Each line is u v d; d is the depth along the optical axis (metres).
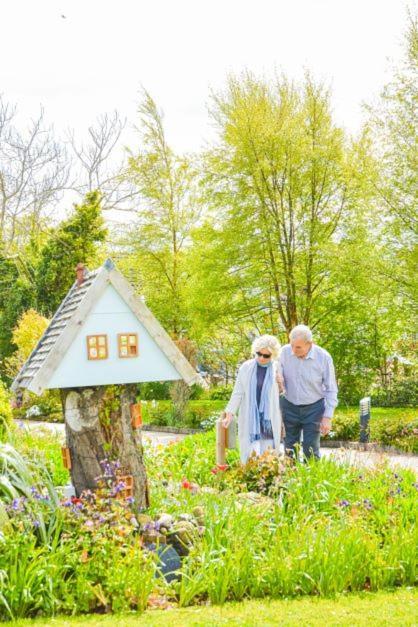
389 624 4.26
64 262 30.17
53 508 5.36
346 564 5.13
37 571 4.66
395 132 18.55
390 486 6.79
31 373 6.10
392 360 23.75
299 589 5.04
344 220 21.95
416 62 18.41
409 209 18.48
